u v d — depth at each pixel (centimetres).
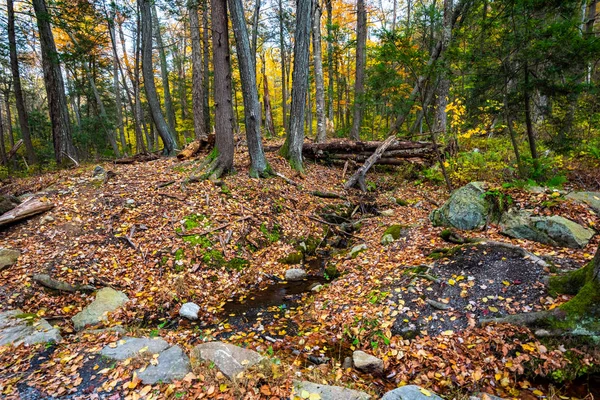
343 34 1862
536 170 702
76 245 585
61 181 847
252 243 707
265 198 852
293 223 814
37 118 2238
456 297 414
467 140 1184
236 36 870
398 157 1256
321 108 1427
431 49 1170
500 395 294
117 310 466
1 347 352
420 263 518
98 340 377
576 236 475
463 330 368
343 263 641
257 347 395
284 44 2395
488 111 1057
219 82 874
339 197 1000
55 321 441
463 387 304
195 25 1584
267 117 1919
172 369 310
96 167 920
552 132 895
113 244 607
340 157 1284
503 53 713
